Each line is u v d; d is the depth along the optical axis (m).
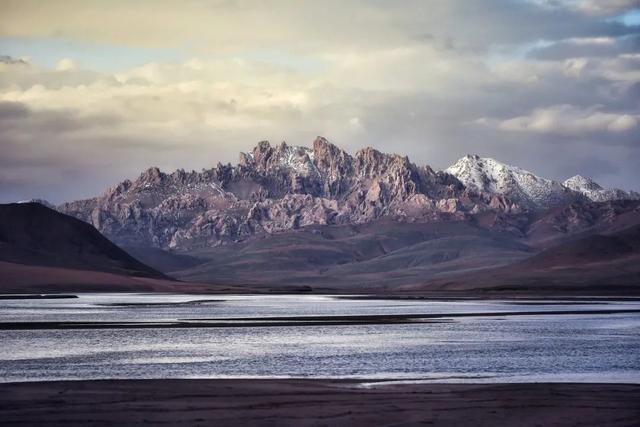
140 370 88.62
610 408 61.34
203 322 165.88
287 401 63.47
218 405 61.69
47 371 87.31
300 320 175.38
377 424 55.62
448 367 91.75
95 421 55.84
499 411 59.94
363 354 105.31
